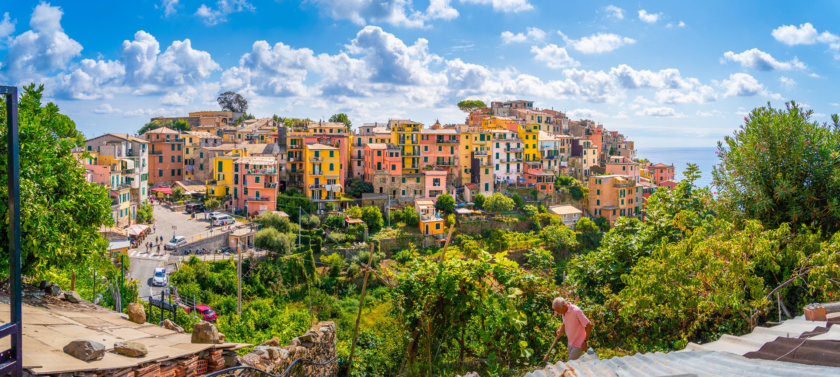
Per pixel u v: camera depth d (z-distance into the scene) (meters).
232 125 147.88
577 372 7.86
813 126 15.62
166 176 96.94
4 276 12.22
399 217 83.25
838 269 11.22
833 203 14.59
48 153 13.29
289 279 59.44
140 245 62.75
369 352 17.56
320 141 93.50
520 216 88.06
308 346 12.39
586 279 15.70
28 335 7.39
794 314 12.81
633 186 97.25
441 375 12.05
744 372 6.86
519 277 12.14
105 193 15.35
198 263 55.16
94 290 23.67
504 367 12.03
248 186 79.88
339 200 85.50
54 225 13.06
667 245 13.22
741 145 16.52
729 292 11.60
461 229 82.12
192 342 8.61
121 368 6.48
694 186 16.88
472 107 164.12
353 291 61.03
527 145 108.62
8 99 5.15
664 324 12.84
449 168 99.94
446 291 11.72
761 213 15.99
